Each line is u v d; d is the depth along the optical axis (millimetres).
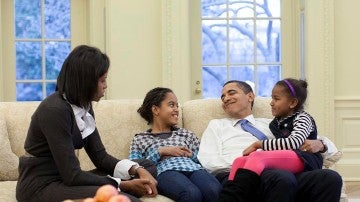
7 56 5609
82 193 2486
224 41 5727
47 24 5676
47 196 2531
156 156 3102
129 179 2779
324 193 2777
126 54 5453
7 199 2732
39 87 5672
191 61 5699
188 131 3338
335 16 5566
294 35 5773
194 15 5691
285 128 3143
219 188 2877
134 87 5461
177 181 2840
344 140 5566
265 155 2840
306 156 2922
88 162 3273
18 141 3271
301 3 5664
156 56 5484
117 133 3330
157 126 3340
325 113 5512
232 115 3438
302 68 5676
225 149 3242
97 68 2592
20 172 2660
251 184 2732
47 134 2533
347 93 5578
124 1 5445
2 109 3320
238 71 5742
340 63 5574
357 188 5152
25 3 5641
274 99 3213
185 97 5469
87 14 5688
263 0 5754
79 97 2607
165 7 5438
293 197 2754
